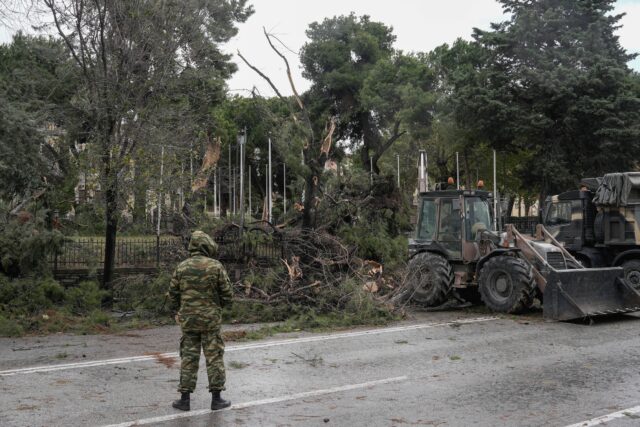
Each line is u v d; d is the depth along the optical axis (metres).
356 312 11.97
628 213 15.21
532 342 9.60
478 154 43.06
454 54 45.12
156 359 8.41
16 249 12.52
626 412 5.91
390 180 16.78
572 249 16.39
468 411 5.97
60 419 5.68
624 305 12.20
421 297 13.59
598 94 32.50
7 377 7.34
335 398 6.43
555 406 6.13
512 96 33.88
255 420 5.66
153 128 13.84
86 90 14.00
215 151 16.36
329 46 47.00
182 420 5.65
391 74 43.41
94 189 13.61
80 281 14.10
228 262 14.38
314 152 15.06
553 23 33.53
